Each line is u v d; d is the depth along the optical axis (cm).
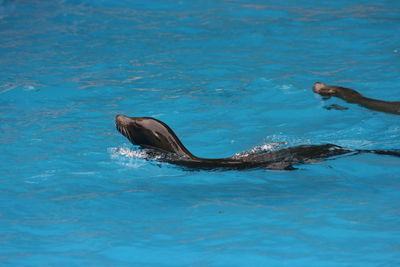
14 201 1272
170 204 1251
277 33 2953
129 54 2628
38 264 991
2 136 1698
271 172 1423
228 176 1409
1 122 1817
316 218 1151
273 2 3662
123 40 2873
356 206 1208
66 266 983
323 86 2023
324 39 2823
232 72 2344
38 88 2150
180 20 3256
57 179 1400
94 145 1633
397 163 1458
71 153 1574
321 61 2473
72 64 2475
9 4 3616
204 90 2128
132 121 1555
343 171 1413
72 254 1026
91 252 1034
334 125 1762
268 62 2478
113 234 1104
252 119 1841
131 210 1222
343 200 1245
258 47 2725
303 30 3000
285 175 1400
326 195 1277
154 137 1527
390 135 1669
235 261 985
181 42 2827
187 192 1318
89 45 2783
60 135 1706
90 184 1370
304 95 2041
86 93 2105
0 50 2692
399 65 2355
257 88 2134
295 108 1922
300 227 1110
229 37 2902
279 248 1028
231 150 1603
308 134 1702
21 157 1544
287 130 1739
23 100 2028
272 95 2056
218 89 2136
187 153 1497
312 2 3647
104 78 2281
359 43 2731
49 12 3447
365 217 1150
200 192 1315
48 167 1477
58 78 2273
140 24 3189
